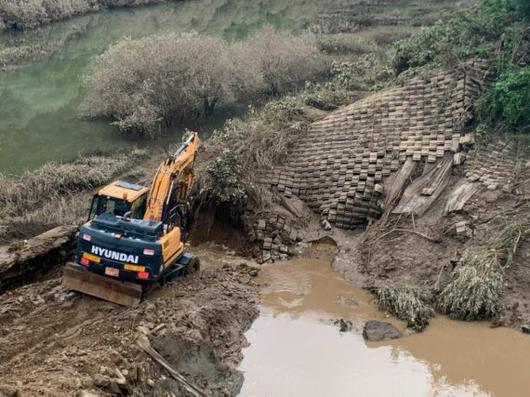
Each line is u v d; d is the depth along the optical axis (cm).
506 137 1723
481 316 1355
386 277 1497
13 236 1614
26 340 1141
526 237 1459
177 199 1456
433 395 1156
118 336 1134
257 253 1616
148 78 2403
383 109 1903
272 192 1747
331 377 1197
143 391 1014
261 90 2689
